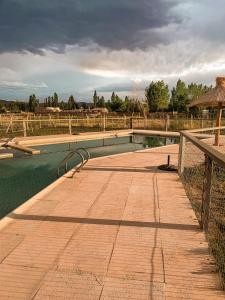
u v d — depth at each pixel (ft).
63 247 10.66
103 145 51.31
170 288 8.30
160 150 35.27
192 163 25.72
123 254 10.19
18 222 12.95
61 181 20.11
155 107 137.49
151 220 13.32
